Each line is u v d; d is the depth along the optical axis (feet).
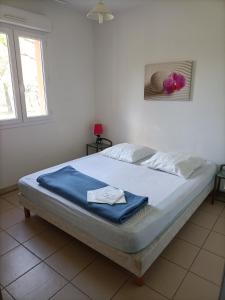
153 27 9.91
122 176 8.05
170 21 9.39
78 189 6.61
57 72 10.89
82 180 7.24
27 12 8.95
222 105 8.84
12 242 6.77
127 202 5.90
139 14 10.19
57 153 11.77
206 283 5.37
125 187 7.14
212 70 8.79
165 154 9.12
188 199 6.88
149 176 8.04
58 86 11.09
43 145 11.01
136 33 10.50
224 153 9.15
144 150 10.25
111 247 5.34
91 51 12.34
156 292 5.14
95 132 12.57
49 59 10.41
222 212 8.45
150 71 10.35
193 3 8.70
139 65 10.76
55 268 5.82
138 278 5.18
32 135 10.44
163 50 9.86
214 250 6.46
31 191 7.20
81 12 11.26
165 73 9.92
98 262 6.02
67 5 10.37
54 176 7.55
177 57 9.54
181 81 9.55
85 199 6.02
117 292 5.14
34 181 7.56
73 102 11.98
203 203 9.09
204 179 7.98
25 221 7.84
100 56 12.17
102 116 13.03
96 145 12.87
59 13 10.35
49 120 10.98
